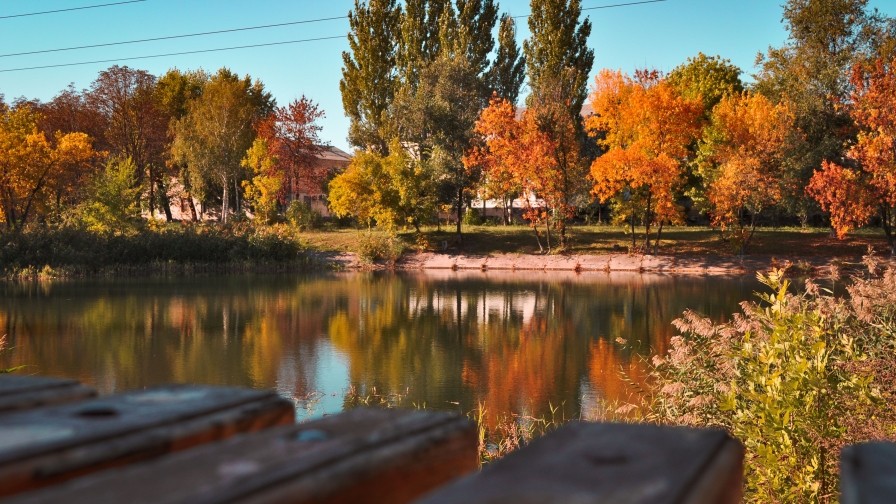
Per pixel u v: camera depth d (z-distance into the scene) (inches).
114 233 1694.1
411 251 1882.4
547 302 1069.1
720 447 26.0
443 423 28.9
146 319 897.5
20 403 29.3
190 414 28.2
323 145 2618.1
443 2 2262.6
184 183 2566.4
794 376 179.3
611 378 563.5
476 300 1101.1
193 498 17.8
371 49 2282.2
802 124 1689.2
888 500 17.9
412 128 1936.5
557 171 1755.7
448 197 1900.8
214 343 740.0
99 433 24.4
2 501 17.2
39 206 1998.0
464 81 1916.8
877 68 1350.9
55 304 1042.7
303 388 547.8
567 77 1770.4
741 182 1589.6
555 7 2032.5
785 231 1913.1
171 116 2859.3
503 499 19.2
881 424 175.5
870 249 256.7
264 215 2159.2
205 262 1696.6
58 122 2539.4
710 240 1827.0
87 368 617.9
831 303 225.6
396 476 24.0
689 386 239.1
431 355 677.9
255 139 2405.3
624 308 987.3
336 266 1765.5
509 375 585.3
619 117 1744.6
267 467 21.1
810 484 166.9
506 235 1995.6
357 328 840.9
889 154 1352.1
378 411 31.5
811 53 1711.4
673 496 19.7
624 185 1643.7
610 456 23.8
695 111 1594.5
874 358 197.9
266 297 1143.6
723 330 234.8
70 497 17.7
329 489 20.7
